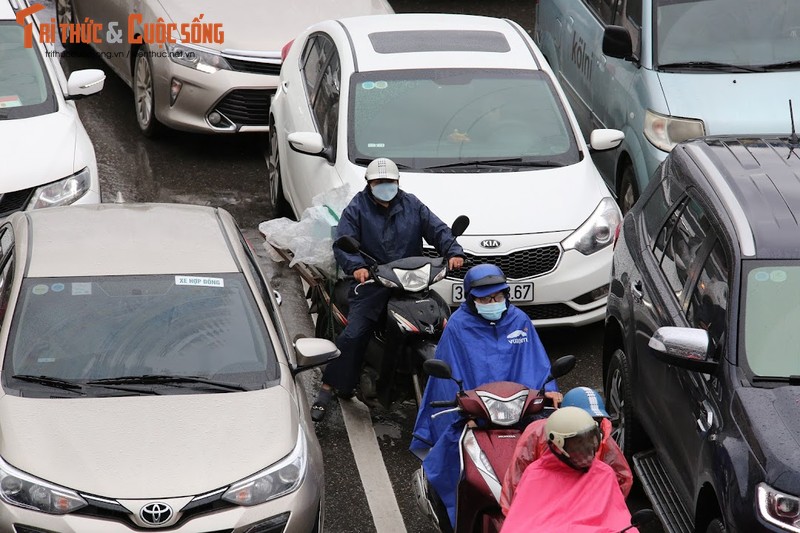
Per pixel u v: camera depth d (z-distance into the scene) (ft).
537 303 84.38
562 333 91.25
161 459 56.70
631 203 100.83
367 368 78.28
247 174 119.75
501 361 64.44
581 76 116.47
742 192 63.36
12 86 96.48
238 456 57.47
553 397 61.11
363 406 81.10
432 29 102.94
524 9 167.02
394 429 78.33
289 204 107.96
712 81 97.14
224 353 63.82
